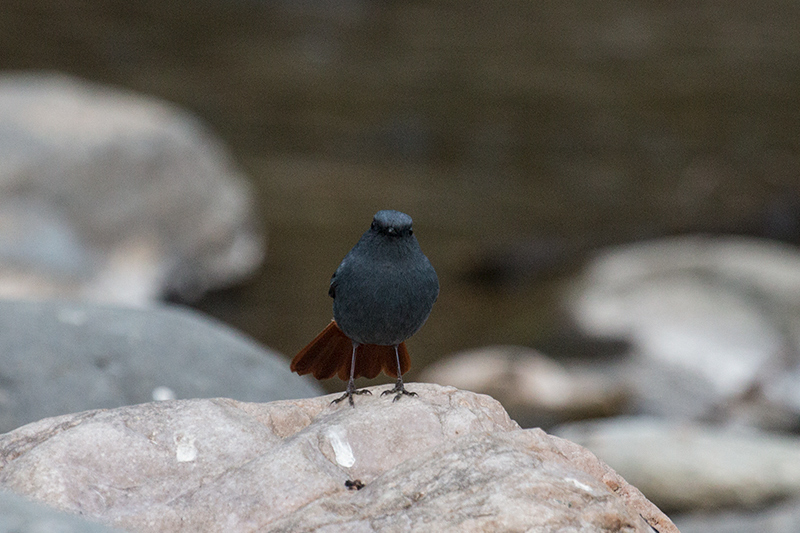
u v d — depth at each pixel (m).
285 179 22.92
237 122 26.53
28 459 4.64
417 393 5.56
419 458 4.77
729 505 8.65
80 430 4.82
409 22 36.34
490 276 18.33
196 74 30.02
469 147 25.73
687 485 8.78
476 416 5.21
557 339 14.88
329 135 26.03
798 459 9.04
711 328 13.88
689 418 13.05
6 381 7.11
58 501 4.43
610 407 13.30
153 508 4.50
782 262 15.88
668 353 13.68
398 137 26.22
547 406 13.25
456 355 15.25
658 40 34.25
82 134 16.22
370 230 5.51
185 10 36.16
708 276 15.16
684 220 21.28
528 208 22.19
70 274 15.09
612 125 27.28
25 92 17.34
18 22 33.03
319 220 20.58
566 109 28.30
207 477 4.75
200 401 5.26
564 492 4.49
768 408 13.02
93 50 31.20
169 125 17.53
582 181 23.95
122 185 16.27
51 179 15.52
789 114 27.83
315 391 8.23
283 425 5.29
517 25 36.12
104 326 7.84
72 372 7.30
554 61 32.28
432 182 23.59
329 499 4.53
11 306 7.92
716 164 24.70
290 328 16.06
